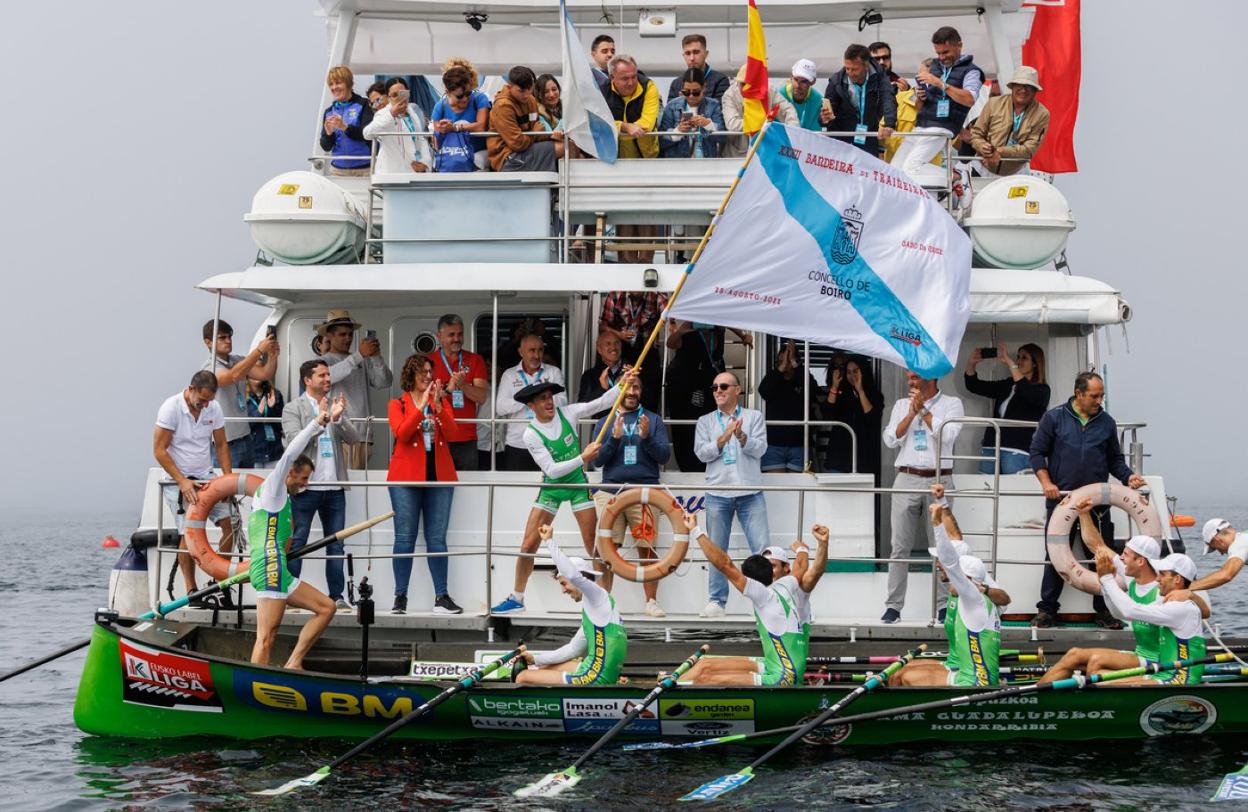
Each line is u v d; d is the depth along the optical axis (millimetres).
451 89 33844
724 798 25375
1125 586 29688
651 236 36719
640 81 34719
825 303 31031
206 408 31109
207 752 28500
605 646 28188
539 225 32844
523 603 30859
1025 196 32438
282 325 35188
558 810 24750
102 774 27266
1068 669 29031
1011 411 33844
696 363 34562
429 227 33000
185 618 31406
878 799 25281
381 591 32062
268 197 32906
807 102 34625
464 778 26578
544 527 28172
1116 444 31062
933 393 31594
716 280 30672
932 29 42219
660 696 27531
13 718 34406
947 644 30844
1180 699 27906
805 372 32312
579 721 28094
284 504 28984
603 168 33312
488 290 31891
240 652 31109
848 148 31203
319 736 28938
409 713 28078
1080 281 32156
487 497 31828
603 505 31078
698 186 33125
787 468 33625
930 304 31250
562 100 33219
